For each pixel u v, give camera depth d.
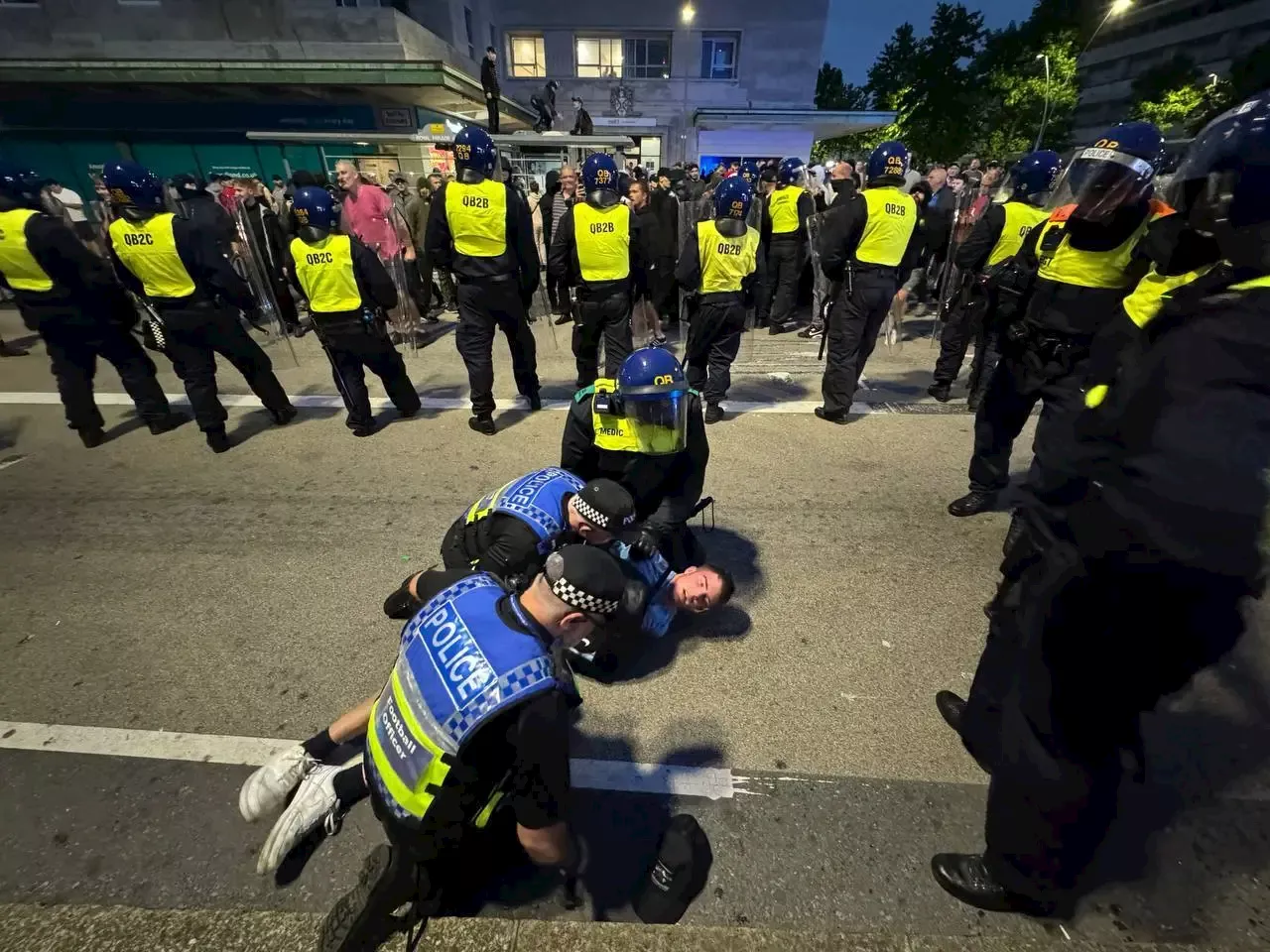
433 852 1.39
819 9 21.89
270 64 12.23
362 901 1.36
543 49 22.86
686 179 10.25
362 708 1.92
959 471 3.99
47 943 1.43
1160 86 27.45
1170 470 1.02
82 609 2.81
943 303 6.31
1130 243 2.41
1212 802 1.84
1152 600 1.16
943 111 32.75
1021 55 32.88
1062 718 1.34
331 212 3.95
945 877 1.68
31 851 1.82
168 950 1.41
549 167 11.27
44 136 13.84
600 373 5.20
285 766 1.84
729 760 2.08
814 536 3.33
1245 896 1.62
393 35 14.44
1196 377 1.01
